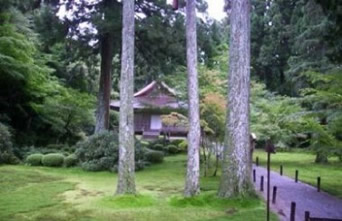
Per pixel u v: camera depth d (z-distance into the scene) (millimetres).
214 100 12359
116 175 12930
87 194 9414
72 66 19703
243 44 8227
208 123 12688
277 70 25766
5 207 7891
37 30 15750
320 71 15219
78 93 18906
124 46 8766
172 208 7848
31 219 7000
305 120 9258
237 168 8164
